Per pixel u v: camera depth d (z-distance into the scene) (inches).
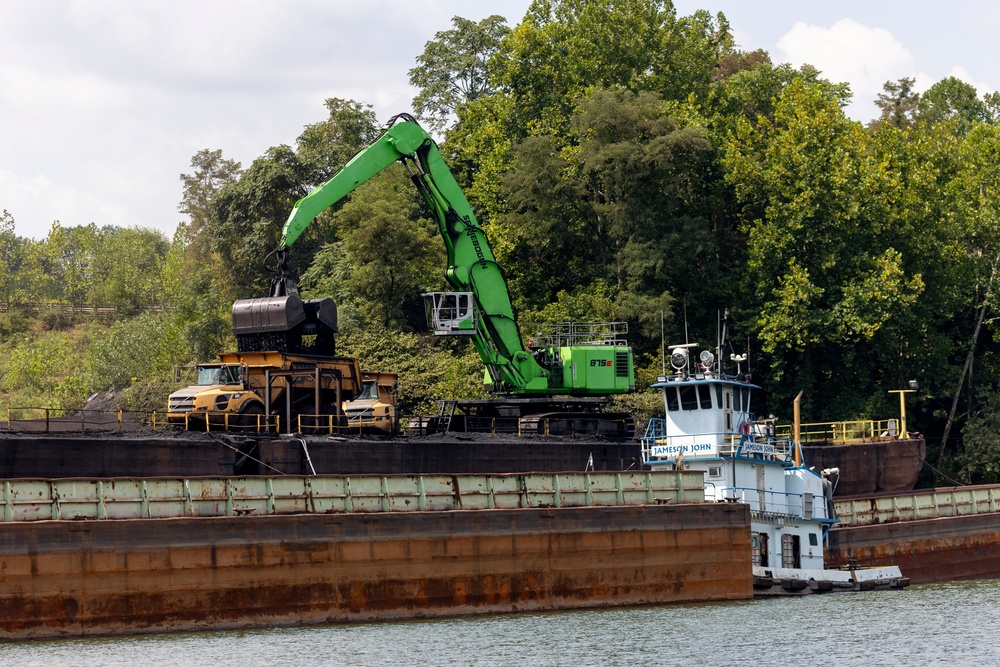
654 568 2994.6
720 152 5679.1
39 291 7687.0
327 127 6599.4
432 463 3408.0
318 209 3491.6
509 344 3838.6
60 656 2247.8
